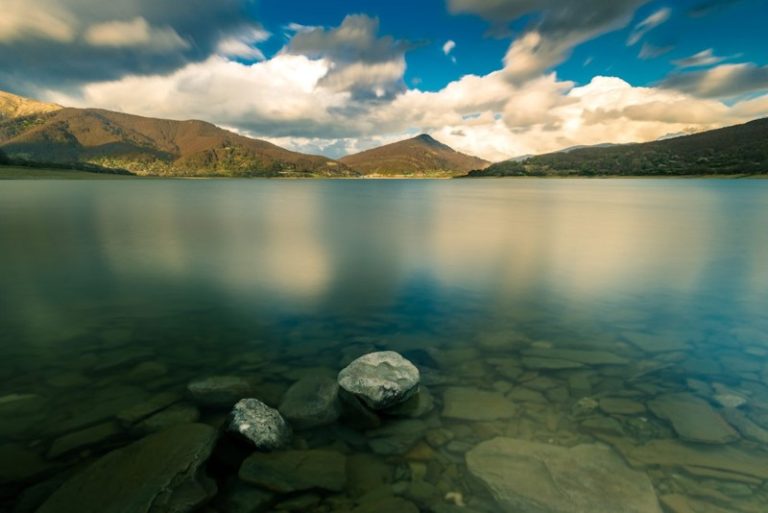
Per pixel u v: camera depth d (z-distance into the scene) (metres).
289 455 1.12
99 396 1.45
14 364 1.72
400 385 1.40
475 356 1.84
